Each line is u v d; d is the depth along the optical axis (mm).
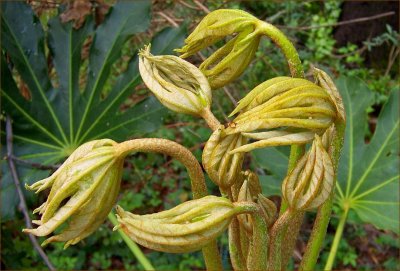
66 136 598
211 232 279
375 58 1319
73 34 610
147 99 596
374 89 1179
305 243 933
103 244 957
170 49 572
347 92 612
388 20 1305
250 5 1069
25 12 589
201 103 325
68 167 296
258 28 327
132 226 274
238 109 290
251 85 810
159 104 593
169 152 302
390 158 568
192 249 279
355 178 568
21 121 582
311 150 294
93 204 299
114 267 963
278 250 322
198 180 309
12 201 559
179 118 1006
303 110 286
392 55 1310
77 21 689
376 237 1018
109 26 599
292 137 287
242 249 352
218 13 333
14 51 583
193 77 330
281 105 285
